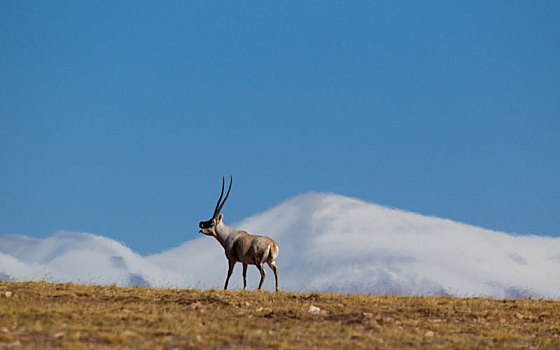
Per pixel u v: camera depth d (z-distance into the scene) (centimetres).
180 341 5553
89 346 5138
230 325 6438
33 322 5975
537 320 7881
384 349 5631
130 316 6544
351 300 8544
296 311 7450
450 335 6625
